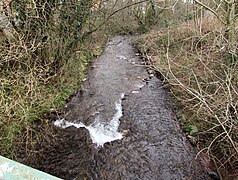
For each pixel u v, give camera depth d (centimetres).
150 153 601
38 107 634
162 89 910
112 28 1700
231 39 623
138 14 1856
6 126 506
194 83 745
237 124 533
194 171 552
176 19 1505
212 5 888
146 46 1329
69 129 662
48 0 647
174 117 743
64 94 785
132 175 539
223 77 654
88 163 563
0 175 105
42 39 671
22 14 593
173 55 1027
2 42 532
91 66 1095
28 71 547
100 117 730
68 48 776
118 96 856
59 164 553
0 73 529
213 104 555
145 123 713
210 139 623
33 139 593
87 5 766
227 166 543
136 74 1051
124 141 640
